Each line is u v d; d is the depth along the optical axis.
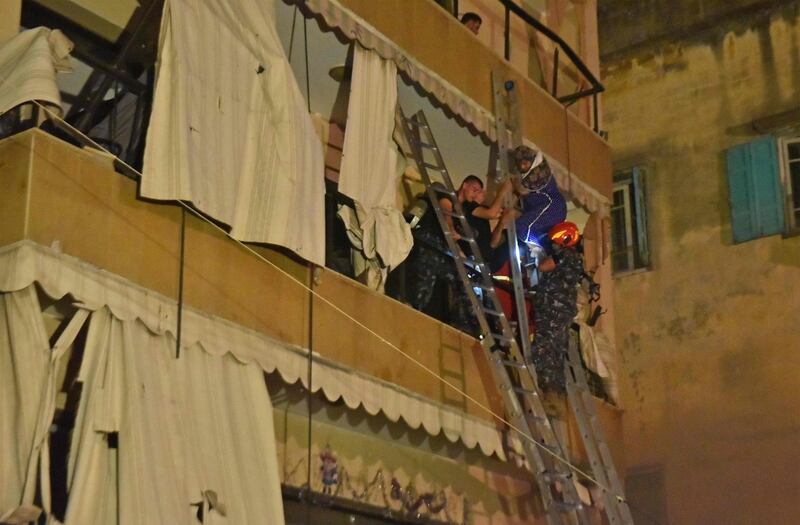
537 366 10.67
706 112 15.43
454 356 10.18
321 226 8.84
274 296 8.58
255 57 8.59
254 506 7.79
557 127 12.34
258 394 8.18
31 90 7.24
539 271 10.95
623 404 15.09
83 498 6.88
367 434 10.36
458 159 11.87
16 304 7.02
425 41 10.52
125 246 7.58
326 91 10.73
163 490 7.16
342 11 9.63
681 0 15.95
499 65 11.53
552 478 9.89
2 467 6.71
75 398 7.54
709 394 14.57
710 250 14.98
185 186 7.74
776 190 14.70
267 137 8.55
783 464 13.90
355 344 9.21
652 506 14.61
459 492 11.12
